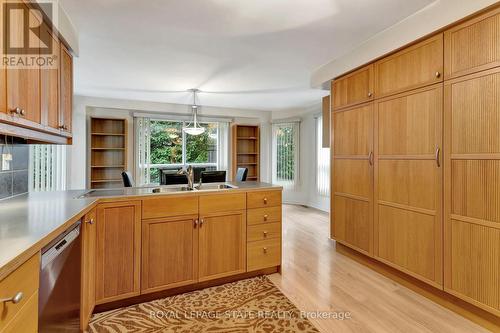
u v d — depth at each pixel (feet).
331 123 11.26
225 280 8.23
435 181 7.13
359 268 9.46
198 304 7.04
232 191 8.07
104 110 17.80
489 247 5.96
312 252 11.05
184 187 8.95
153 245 7.02
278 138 22.54
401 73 8.09
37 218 4.41
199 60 10.80
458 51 6.55
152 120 19.51
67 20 7.13
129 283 6.77
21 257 2.84
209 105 20.35
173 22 7.76
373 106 9.12
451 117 6.73
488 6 5.81
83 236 5.42
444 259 6.89
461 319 6.47
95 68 11.73
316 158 20.22
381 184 8.84
